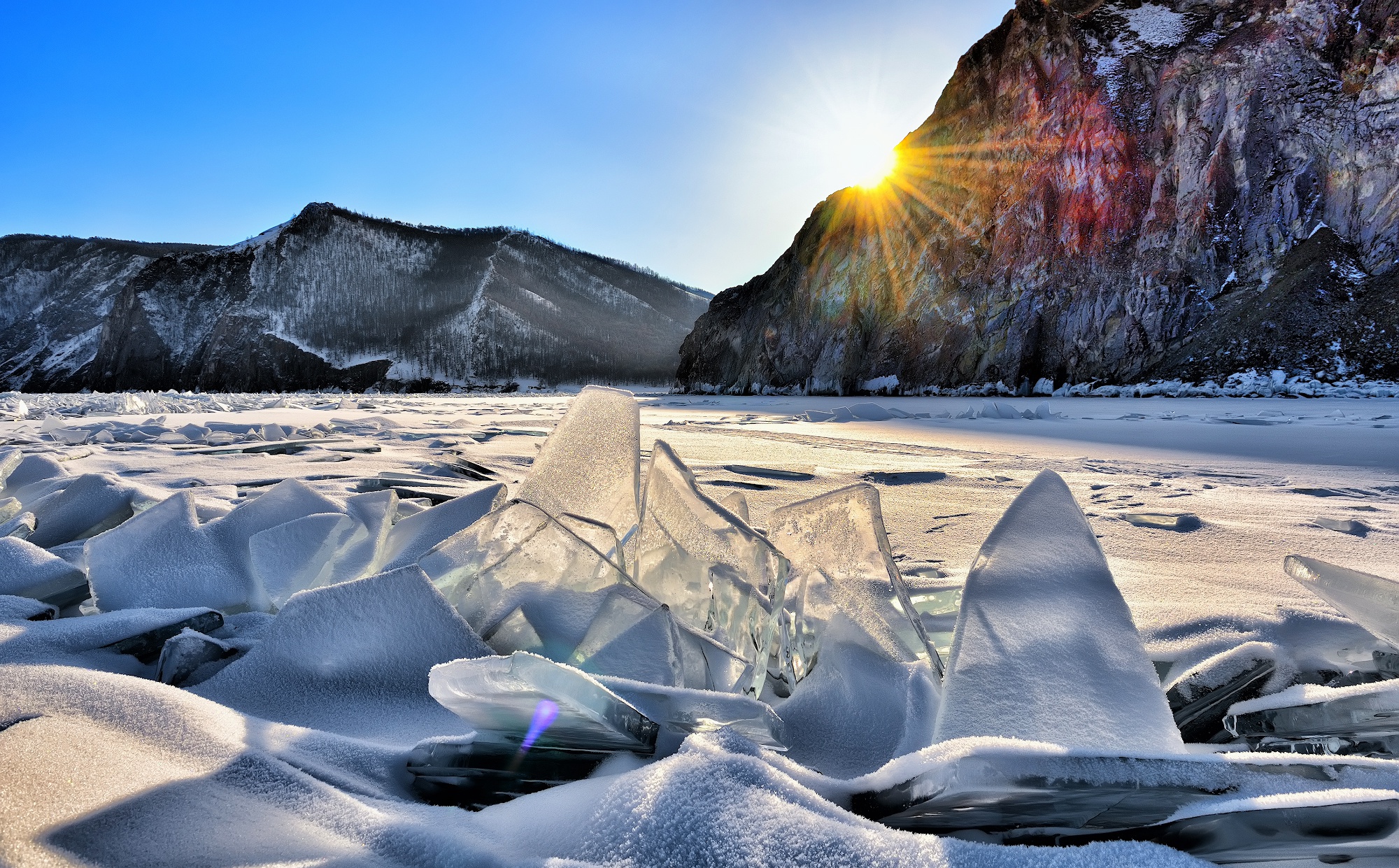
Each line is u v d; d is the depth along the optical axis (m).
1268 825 1.20
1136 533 4.88
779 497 6.39
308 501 3.13
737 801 1.27
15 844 1.15
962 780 1.30
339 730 1.87
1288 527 5.11
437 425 18.84
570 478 2.62
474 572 2.34
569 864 1.16
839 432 17.00
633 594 2.19
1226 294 50.91
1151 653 2.31
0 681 1.67
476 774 1.54
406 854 1.24
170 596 2.66
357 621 2.10
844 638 2.17
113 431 13.07
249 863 1.20
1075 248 57.19
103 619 2.29
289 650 2.06
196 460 8.37
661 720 1.66
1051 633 1.74
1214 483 7.87
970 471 8.84
